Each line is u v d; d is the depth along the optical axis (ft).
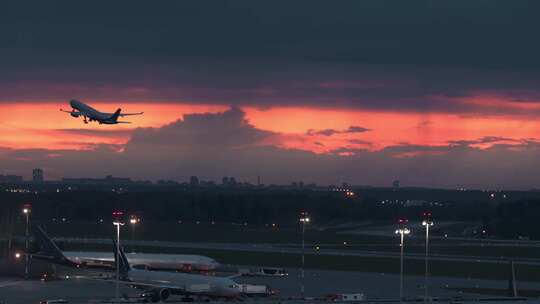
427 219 570.46
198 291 551.59
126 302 517.96
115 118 573.74
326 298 555.28
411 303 505.66
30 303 535.19
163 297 549.54
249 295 583.17
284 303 497.46
